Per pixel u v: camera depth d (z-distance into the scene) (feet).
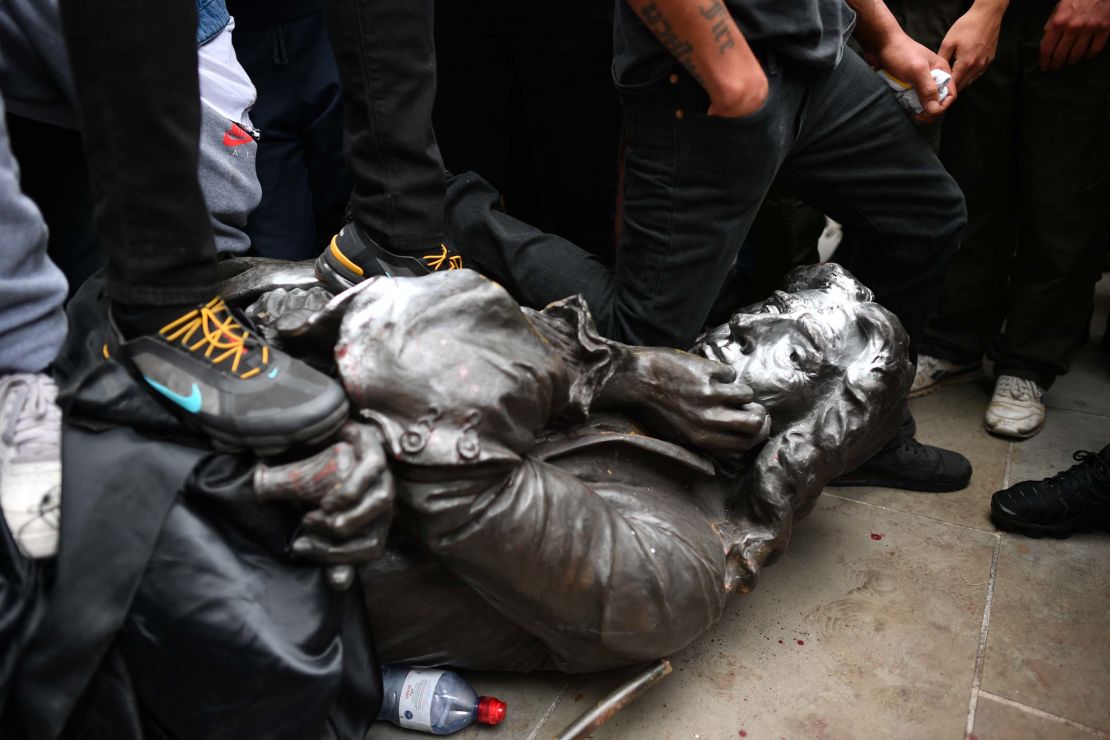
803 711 5.82
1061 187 8.45
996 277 9.51
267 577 4.45
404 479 4.63
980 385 10.11
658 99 5.67
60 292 4.91
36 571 4.33
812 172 7.00
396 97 5.36
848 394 6.06
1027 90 8.46
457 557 4.73
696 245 6.11
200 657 4.29
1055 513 7.30
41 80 5.74
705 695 5.95
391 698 5.55
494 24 8.29
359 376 4.58
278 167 8.31
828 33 5.98
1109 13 7.53
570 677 6.07
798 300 6.43
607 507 5.16
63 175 6.33
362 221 5.74
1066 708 5.82
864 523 7.73
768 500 5.96
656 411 5.93
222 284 6.13
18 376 4.71
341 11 5.16
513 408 4.75
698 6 4.90
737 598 6.82
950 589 6.91
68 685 4.21
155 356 4.45
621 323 6.69
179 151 4.20
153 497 4.33
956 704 5.87
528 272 7.04
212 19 6.69
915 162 6.77
